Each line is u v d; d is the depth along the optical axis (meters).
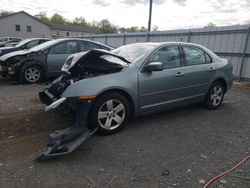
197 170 2.99
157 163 3.12
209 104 5.48
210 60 5.40
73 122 4.41
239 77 10.30
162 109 4.58
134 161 3.15
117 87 3.86
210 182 2.74
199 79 5.04
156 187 2.63
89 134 3.45
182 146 3.64
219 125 4.59
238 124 4.68
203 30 11.58
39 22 55.97
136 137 3.90
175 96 4.69
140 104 4.20
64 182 2.66
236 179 2.82
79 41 8.57
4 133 3.90
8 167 2.92
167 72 4.47
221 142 3.84
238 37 10.20
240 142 3.86
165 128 4.34
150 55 4.36
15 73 7.75
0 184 2.59
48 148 3.30
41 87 7.45
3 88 7.26
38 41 11.64
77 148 3.45
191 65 4.94
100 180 2.72
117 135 3.95
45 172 2.84
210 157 3.33
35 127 4.17
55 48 8.20
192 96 5.03
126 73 4.02
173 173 2.90
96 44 8.88
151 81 4.24
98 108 3.76
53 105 3.51
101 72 3.96
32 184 2.61
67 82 4.03
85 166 3.00
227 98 6.94
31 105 5.36
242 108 5.84
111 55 3.99
